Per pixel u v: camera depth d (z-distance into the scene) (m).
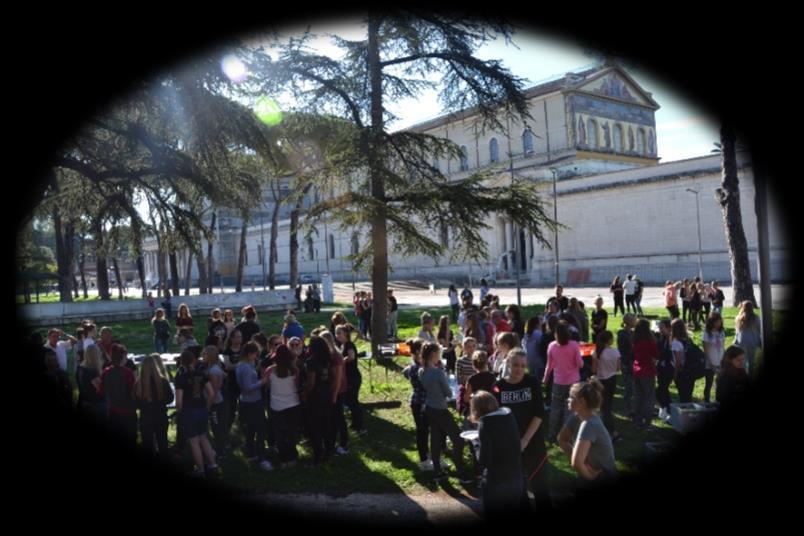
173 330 29.30
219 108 15.36
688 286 21.44
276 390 8.96
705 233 48.75
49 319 33.97
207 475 8.60
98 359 8.92
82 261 71.50
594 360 9.56
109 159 18.06
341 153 15.83
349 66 18.11
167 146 17.28
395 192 17.02
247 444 9.28
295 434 9.01
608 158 68.31
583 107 67.75
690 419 8.83
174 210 19.25
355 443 10.02
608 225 55.12
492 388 7.45
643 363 10.02
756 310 22.58
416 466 8.82
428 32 17.20
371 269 17.23
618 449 9.03
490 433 5.50
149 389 8.61
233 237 100.81
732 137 22.53
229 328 14.25
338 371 9.13
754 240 44.34
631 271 52.84
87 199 21.81
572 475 8.12
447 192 16.22
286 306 40.53
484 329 12.31
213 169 17.28
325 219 16.52
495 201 16.19
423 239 16.58
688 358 10.25
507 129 18.89
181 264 103.31
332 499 7.75
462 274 65.56
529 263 62.75
